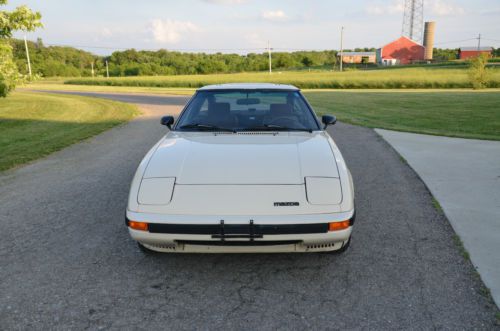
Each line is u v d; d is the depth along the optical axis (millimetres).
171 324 2475
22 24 12320
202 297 2773
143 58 126938
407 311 2568
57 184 5617
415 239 3621
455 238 3613
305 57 136000
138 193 2836
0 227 4035
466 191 4973
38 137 9945
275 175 2895
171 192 2799
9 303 2693
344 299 2721
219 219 2646
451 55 124062
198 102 4191
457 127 10586
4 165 6859
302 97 4324
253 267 3186
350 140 8781
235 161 3076
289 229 2637
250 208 2684
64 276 3051
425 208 4398
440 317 2500
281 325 2457
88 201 4832
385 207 4453
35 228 3996
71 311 2605
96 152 7965
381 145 8125
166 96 27906
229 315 2564
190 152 3256
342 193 2797
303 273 3080
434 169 6098
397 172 5957
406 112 14539
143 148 8266
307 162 3053
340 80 40688
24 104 20359
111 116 14633
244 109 4062
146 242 2775
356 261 3244
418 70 58312
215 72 111250
